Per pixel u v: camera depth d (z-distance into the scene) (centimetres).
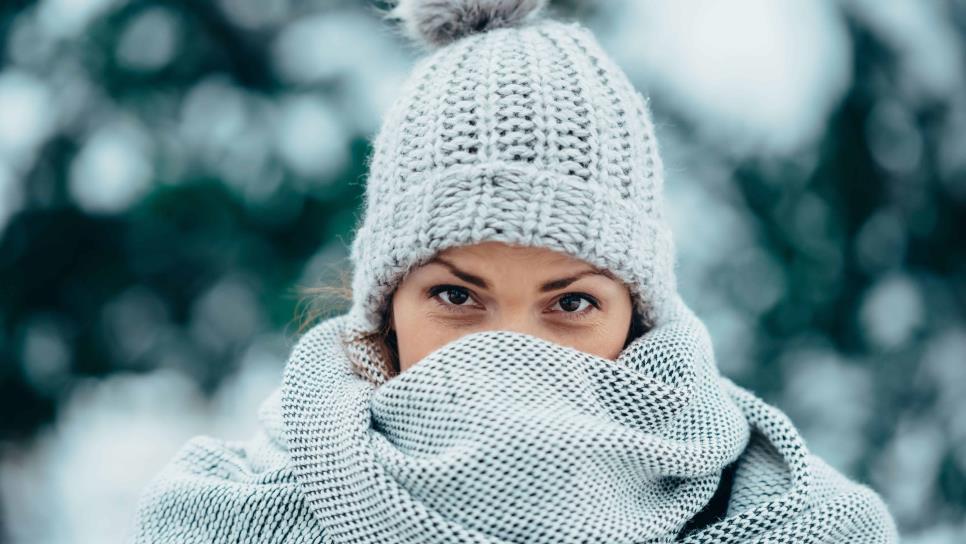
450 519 171
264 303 453
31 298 458
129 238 453
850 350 454
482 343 179
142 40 458
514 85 184
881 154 458
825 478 203
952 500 438
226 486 199
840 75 462
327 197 452
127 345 463
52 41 457
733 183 464
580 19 482
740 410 207
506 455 170
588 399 181
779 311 451
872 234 458
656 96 483
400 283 193
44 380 464
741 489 198
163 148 455
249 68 473
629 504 180
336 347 208
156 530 203
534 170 179
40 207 455
